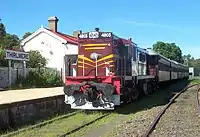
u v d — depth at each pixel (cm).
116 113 1758
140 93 2614
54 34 4112
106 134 1176
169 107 2011
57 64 4112
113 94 1708
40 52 4150
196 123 1392
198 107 1981
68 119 1538
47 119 1538
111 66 1750
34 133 1198
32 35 4172
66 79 1755
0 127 1245
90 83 1667
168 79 4372
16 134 1182
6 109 1297
